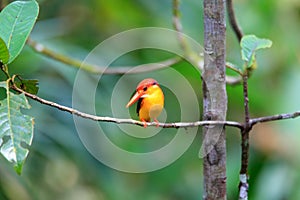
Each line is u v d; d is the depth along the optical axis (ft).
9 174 39.04
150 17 50.96
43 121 39.45
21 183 39.19
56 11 50.67
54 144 39.65
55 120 39.88
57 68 39.45
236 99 46.29
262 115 46.55
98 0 50.96
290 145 43.98
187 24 49.37
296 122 44.06
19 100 34.91
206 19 35.35
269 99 46.01
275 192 43.04
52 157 39.60
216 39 35.32
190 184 53.47
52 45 42.50
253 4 50.96
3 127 34.81
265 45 35.32
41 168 40.50
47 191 42.19
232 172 46.50
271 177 43.68
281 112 44.98
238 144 47.88
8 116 34.83
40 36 44.96
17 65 39.47
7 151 34.76
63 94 40.32
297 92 45.62
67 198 47.06
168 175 51.26
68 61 38.73
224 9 35.35
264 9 50.78
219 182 35.40
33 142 39.19
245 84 35.35
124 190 47.91
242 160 35.53
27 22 35.19
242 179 35.55
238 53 45.37
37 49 38.70
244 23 50.01
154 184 51.72
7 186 39.14
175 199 54.08
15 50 35.12
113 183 45.57
